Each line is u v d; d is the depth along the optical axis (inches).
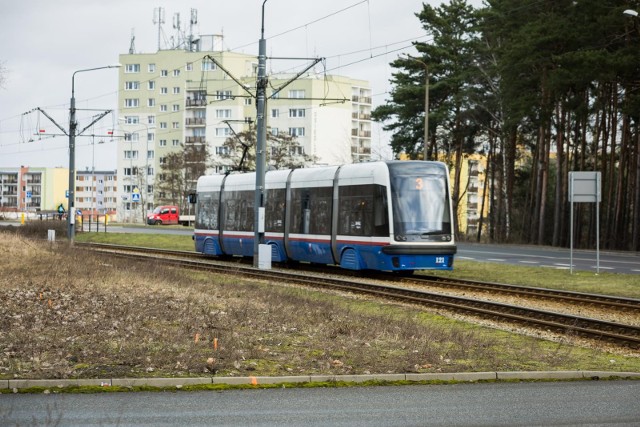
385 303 1158.3
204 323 876.6
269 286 1364.4
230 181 2078.0
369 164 1598.2
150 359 663.8
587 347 814.5
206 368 637.3
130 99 7317.9
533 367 679.1
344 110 6943.9
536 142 3777.1
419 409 528.4
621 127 3250.5
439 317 1016.2
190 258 2190.0
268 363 671.8
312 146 6697.8
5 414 493.4
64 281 1327.5
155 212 5280.5
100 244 2709.2
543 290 1282.0
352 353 717.9
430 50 3750.0
